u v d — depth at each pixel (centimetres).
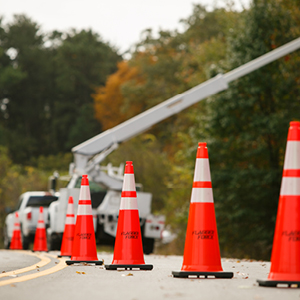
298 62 5412
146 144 9612
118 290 1208
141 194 3738
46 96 16275
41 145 15700
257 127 5031
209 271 1399
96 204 3856
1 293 1164
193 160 5453
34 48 16300
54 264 1998
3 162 8731
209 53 7731
